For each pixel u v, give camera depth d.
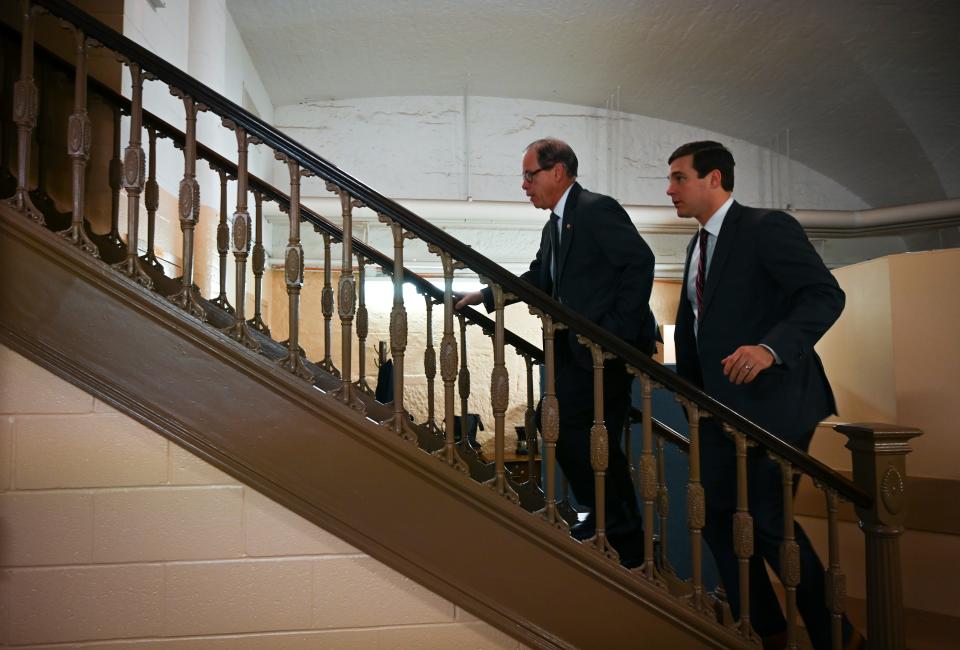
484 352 5.88
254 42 5.23
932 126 5.82
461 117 6.44
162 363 1.74
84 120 1.75
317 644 1.76
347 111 6.33
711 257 2.23
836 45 5.12
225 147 4.09
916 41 4.96
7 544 1.67
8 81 2.04
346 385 1.82
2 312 1.70
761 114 6.25
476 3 4.93
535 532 1.85
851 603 3.01
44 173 2.17
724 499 2.16
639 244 2.15
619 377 2.22
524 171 2.39
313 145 6.28
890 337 3.13
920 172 6.37
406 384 5.76
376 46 5.45
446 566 1.80
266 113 6.04
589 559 1.87
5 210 1.71
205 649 1.72
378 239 5.89
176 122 3.30
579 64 5.77
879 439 2.12
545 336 1.92
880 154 6.36
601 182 6.57
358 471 1.78
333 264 5.74
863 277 3.34
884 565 2.11
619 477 2.30
